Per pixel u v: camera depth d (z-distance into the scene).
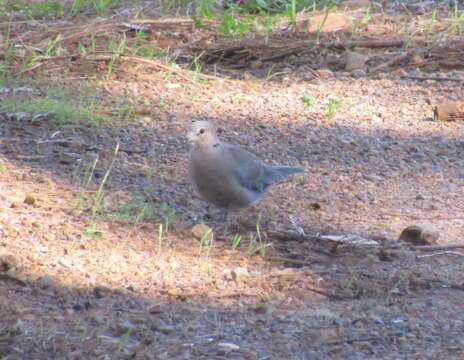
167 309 9.09
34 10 20.36
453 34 18.97
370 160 13.74
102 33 18.53
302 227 11.34
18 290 9.23
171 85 16.16
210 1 20.86
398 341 8.66
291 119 15.03
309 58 17.97
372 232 11.33
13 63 16.70
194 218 11.38
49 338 8.45
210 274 9.91
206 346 8.42
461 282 10.04
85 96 15.20
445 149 14.32
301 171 11.28
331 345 8.56
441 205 12.32
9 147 13.03
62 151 13.06
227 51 17.92
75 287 9.37
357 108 15.72
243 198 10.78
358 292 9.74
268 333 8.73
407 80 17.05
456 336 8.78
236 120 14.82
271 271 10.11
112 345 8.38
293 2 19.28
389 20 19.92
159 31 18.92
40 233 10.45
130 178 12.38
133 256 10.16
